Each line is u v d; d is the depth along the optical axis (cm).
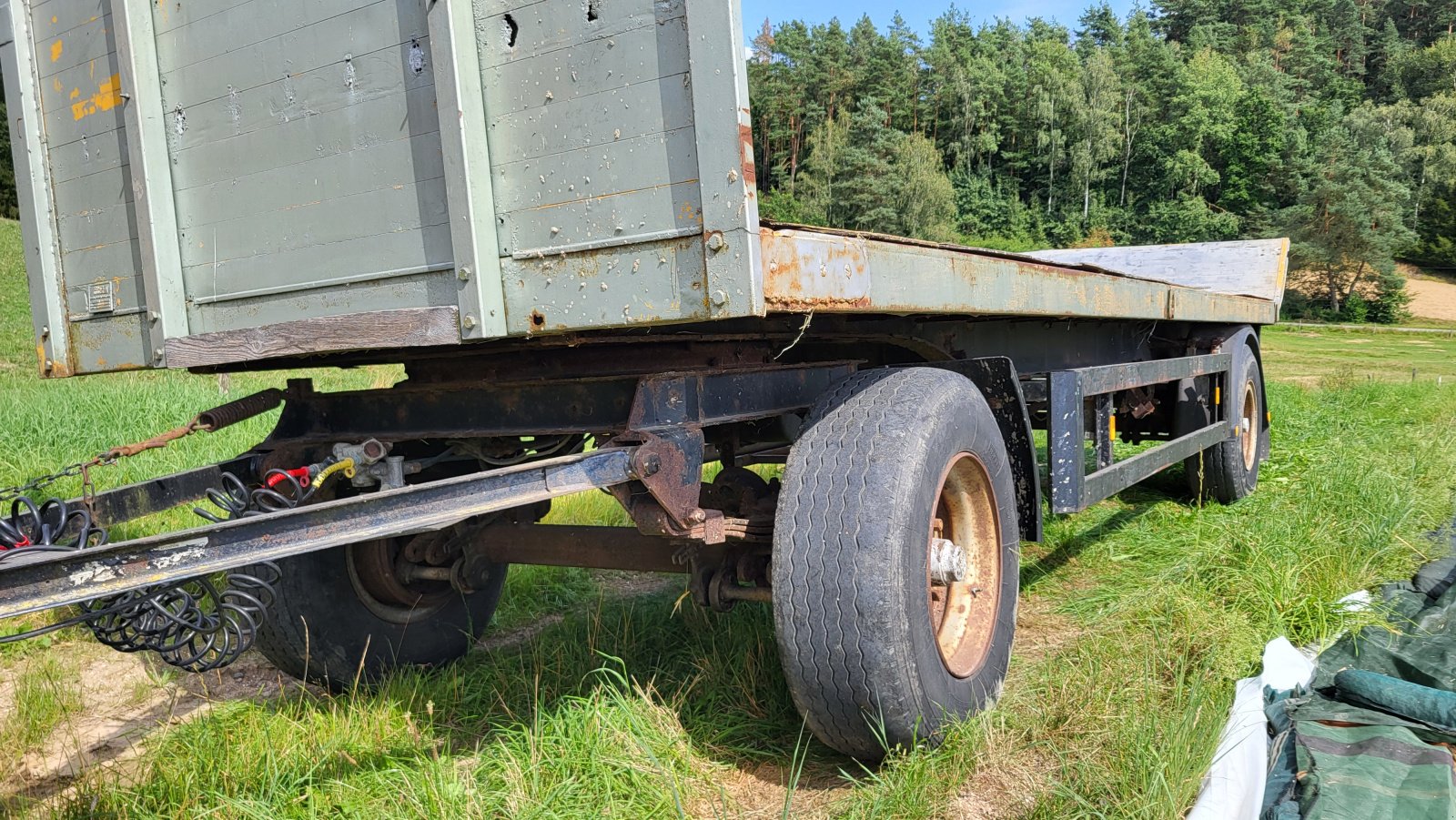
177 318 297
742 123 205
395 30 248
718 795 280
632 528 356
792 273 220
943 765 275
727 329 297
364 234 260
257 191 280
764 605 412
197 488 318
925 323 379
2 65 323
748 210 205
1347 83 13675
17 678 429
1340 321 7300
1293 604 405
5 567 174
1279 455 850
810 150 10819
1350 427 1052
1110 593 450
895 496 266
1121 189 11281
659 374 271
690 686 329
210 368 330
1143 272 830
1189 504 662
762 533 313
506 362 334
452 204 236
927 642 276
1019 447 355
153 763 304
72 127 309
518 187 239
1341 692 318
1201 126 10731
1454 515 608
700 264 213
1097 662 341
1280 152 10331
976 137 11438
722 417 288
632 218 223
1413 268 9300
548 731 302
